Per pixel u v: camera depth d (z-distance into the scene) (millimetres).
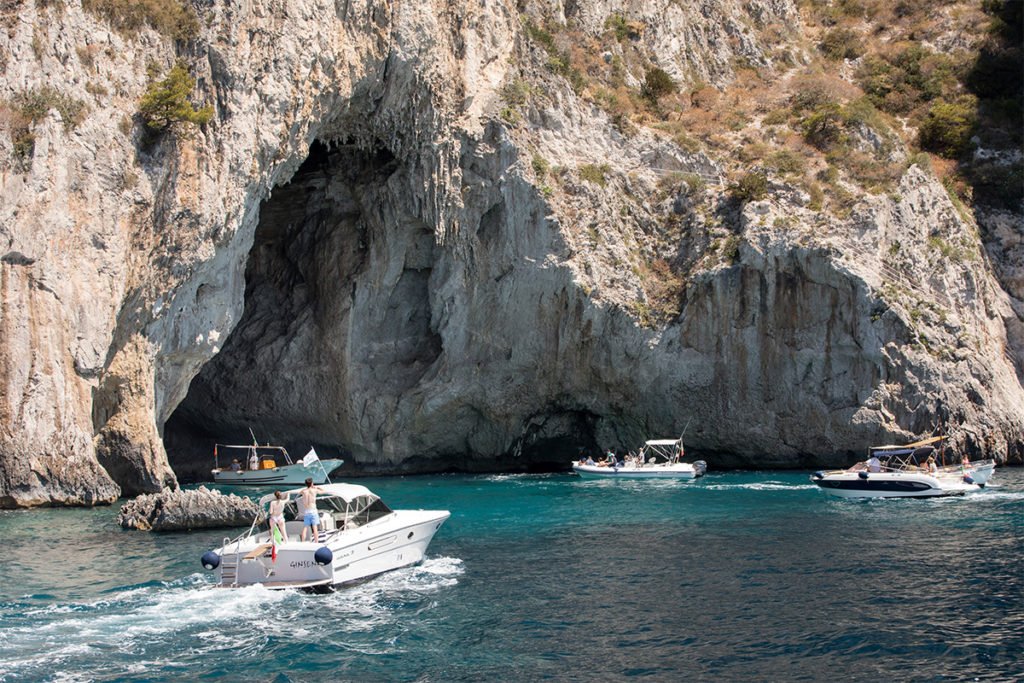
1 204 30297
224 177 35344
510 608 18000
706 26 60250
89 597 18688
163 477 33656
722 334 46562
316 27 38094
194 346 36688
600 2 55406
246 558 19406
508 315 46531
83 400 31172
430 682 14211
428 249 47281
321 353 47969
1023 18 63500
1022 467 45719
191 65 35312
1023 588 19016
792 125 52656
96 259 31906
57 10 32375
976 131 58812
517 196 45312
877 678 14125
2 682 14156
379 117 42781
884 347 44812
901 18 67312
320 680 14328
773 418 46531
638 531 26859
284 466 43406
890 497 34406
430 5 42781
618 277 46625
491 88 46000
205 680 14336
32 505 30031
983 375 46312
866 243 45938
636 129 50938
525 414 48562
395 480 44531
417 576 20703
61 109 31734
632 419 48812
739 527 27391
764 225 45688
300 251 49969
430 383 47156
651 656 15195
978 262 51500
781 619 17094
